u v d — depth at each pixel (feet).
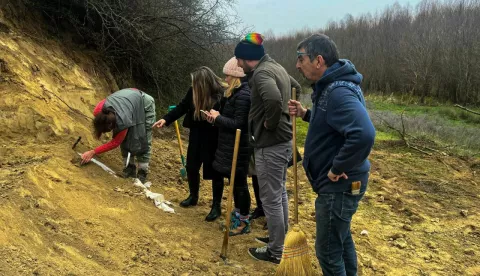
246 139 13.83
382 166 26.50
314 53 9.36
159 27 27.14
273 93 11.28
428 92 66.13
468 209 20.61
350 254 10.80
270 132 11.95
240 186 14.21
